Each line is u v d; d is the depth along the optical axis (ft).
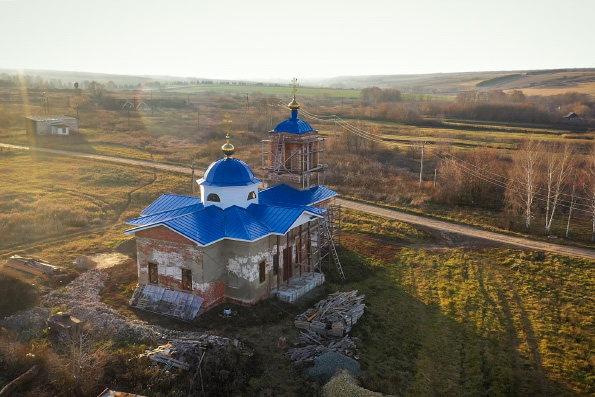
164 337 89.92
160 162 260.83
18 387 76.79
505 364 96.07
